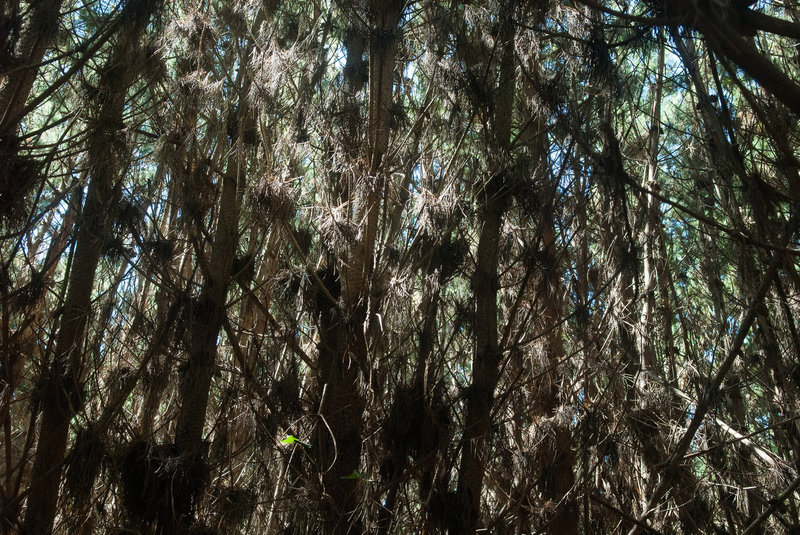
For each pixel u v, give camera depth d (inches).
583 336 244.7
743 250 197.5
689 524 260.7
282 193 222.7
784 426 256.5
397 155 252.1
